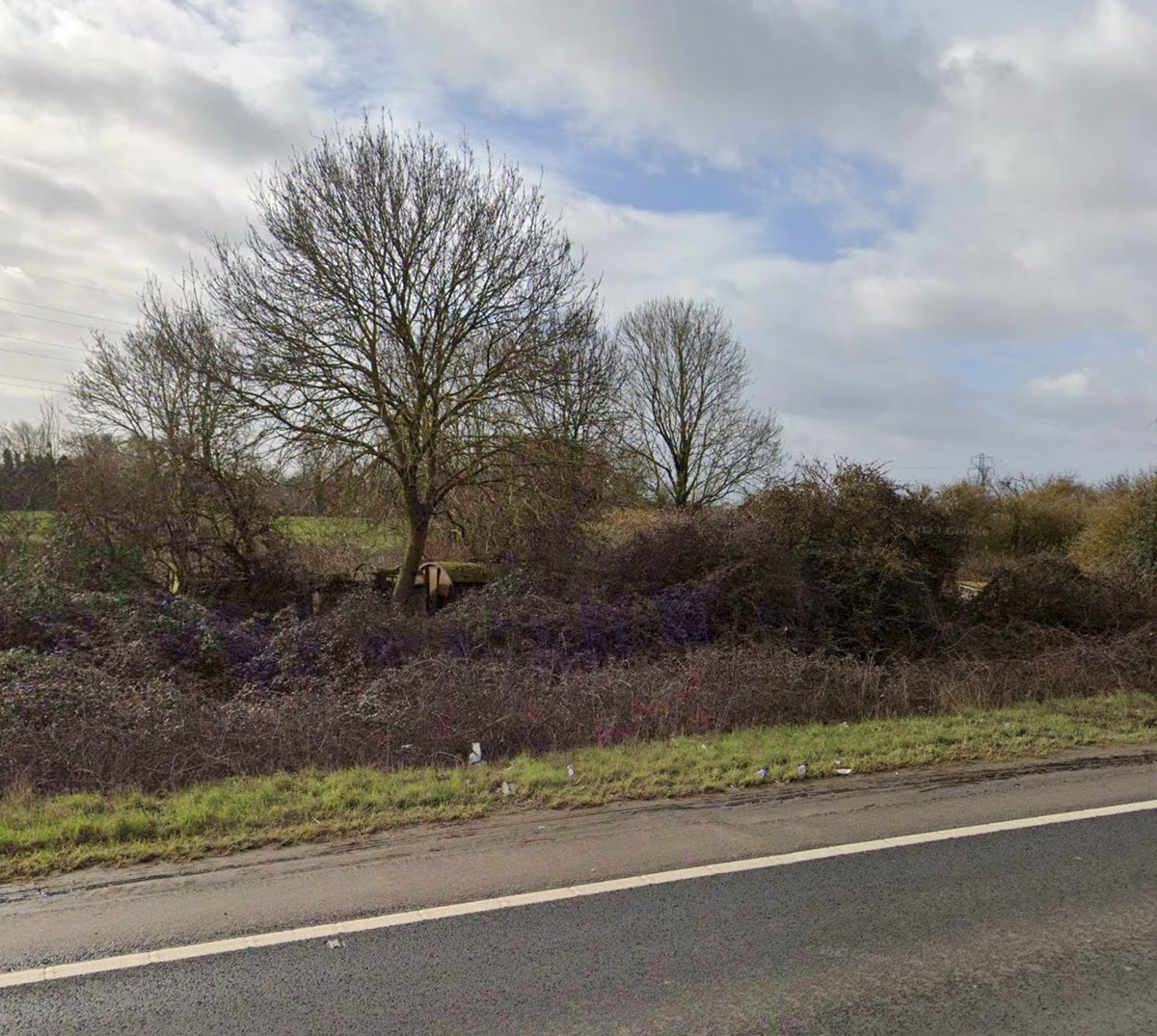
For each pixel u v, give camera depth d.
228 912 4.57
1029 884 4.89
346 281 15.88
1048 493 34.22
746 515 15.48
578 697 8.92
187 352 17.20
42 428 22.39
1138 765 7.55
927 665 11.62
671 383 36.72
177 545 15.89
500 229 16.45
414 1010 3.61
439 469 16.47
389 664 10.73
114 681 8.95
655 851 5.43
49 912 4.61
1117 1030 3.42
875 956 4.04
